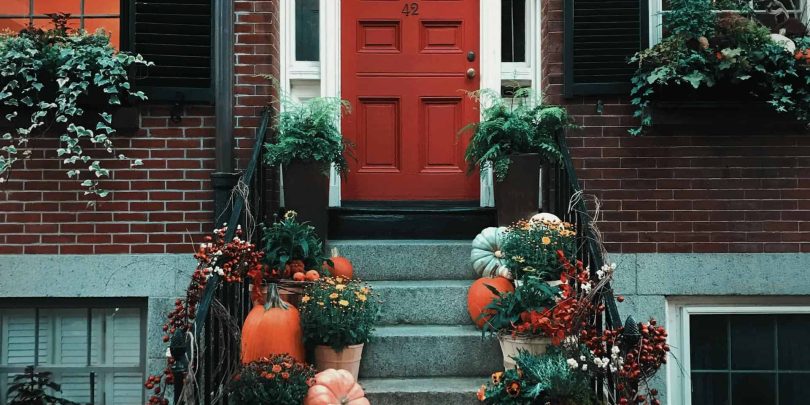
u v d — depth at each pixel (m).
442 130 5.19
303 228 4.11
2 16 4.54
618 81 4.46
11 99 4.15
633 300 4.41
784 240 4.43
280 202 4.63
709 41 4.34
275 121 4.53
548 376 3.30
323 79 5.02
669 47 4.28
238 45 4.47
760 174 4.43
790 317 4.53
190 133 4.37
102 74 4.14
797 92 4.30
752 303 4.47
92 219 4.30
